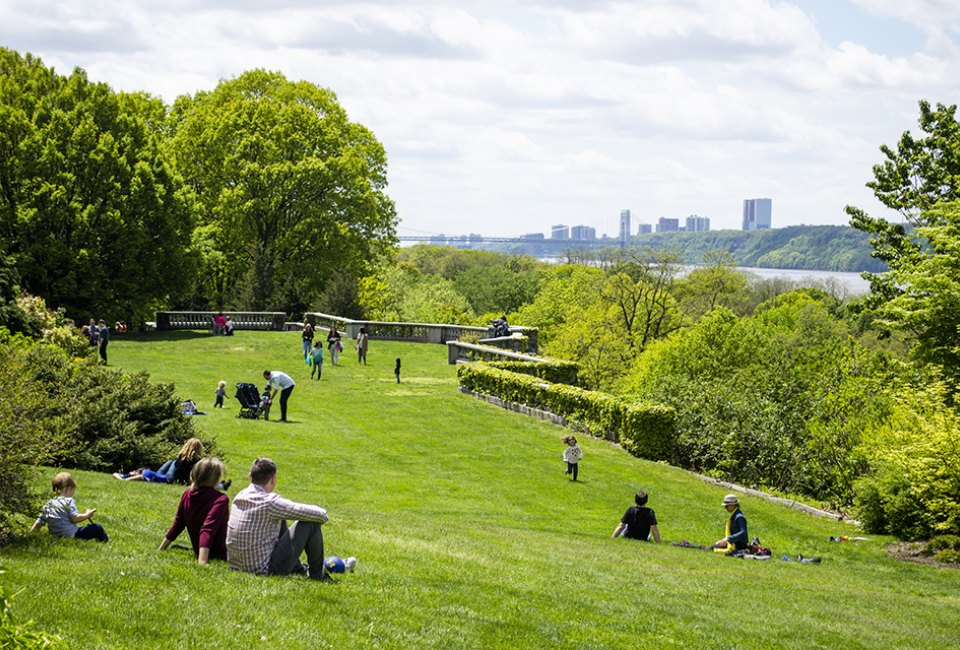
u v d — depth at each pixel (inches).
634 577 530.0
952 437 778.2
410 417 1283.2
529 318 3794.3
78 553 376.8
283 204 2618.1
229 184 2632.9
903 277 1094.4
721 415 1138.0
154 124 2679.6
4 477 391.2
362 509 758.5
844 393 1105.4
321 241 2605.8
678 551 685.9
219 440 1011.3
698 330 2066.9
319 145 2657.5
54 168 1926.7
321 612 338.6
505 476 983.6
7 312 1169.4
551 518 820.6
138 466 730.8
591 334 2637.8
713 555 687.7
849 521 898.1
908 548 776.3
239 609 322.7
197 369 1573.6
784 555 735.1
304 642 300.5
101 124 2062.0
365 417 1256.8
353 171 2625.5
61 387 734.5
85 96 2068.2
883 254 1676.9
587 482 982.4
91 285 1937.7
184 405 1140.5
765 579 588.1
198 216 2271.2
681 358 2031.3
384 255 2989.7
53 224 1925.4
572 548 628.1
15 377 417.1
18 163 1902.1
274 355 1827.0
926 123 1663.4
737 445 1090.7
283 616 323.6
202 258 2337.6
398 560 481.7
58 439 416.8
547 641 357.1
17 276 1254.9
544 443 1173.7
